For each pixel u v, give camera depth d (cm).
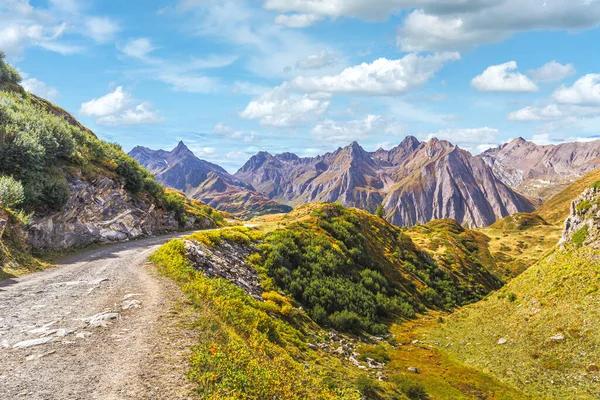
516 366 3500
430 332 5159
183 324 1522
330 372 2575
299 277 4825
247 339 1736
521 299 4956
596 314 3506
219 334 1446
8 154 3772
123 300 1842
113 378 994
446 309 7231
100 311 1638
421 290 7531
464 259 11106
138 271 2789
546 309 4216
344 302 4912
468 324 5291
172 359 1159
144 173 7694
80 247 4344
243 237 4934
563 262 4719
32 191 3678
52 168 4553
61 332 1332
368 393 2484
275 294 3766
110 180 5738
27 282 2311
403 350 4212
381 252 8206
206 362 1138
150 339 1316
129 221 5881
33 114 5059
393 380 3038
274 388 1142
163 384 987
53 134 4888
